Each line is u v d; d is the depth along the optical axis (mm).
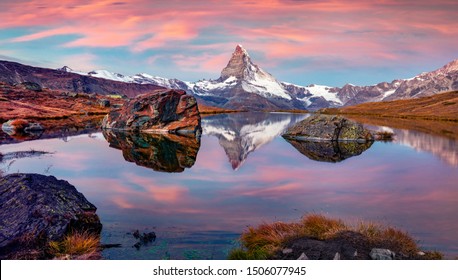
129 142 48938
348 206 19203
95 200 20094
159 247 13617
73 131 64188
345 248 12156
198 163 33000
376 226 14195
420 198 20844
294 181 25422
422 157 37188
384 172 29016
